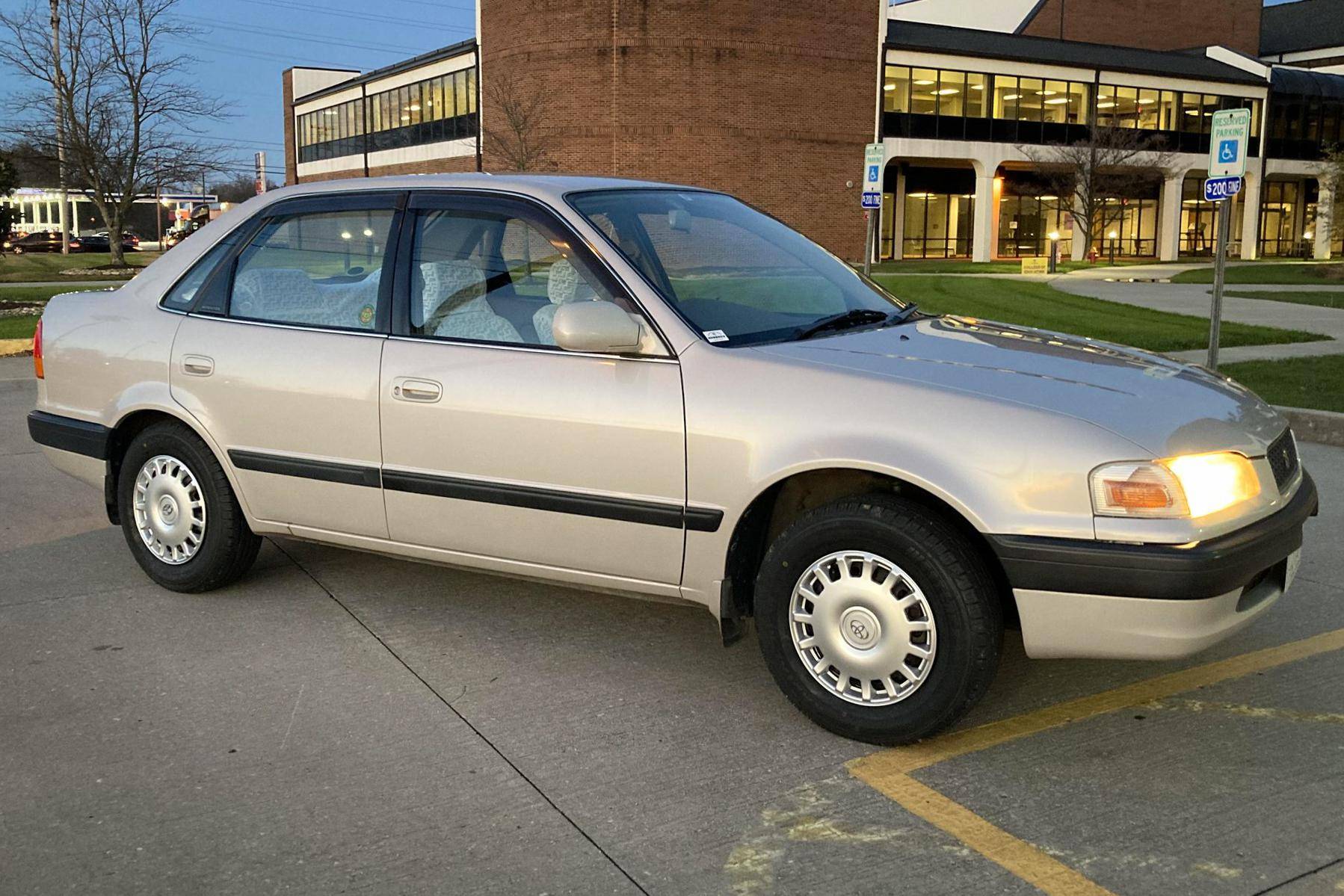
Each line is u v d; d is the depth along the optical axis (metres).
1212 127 9.07
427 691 3.93
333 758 3.44
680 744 3.54
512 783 3.29
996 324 4.45
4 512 6.30
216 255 4.79
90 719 3.70
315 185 4.66
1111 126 50.91
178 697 3.86
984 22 63.38
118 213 37.53
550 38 40.25
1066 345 4.03
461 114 49.44
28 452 7.92
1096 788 3.25
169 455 4.78
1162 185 57.00
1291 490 3.64
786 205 42.59
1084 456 3.19
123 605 4.78
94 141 36.69
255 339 4.54
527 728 3.65
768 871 2.84
